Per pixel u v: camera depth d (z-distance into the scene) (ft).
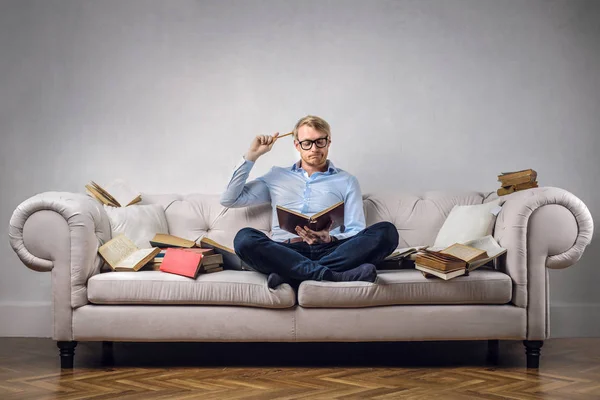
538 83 12.62
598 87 12.55
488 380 8.52
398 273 9.36
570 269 12.41
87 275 9.12
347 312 9.03
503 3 12.62
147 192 12.50
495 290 9.02
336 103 12.63
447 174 12.57
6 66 12.48
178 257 9.17
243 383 8.36
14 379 8.62
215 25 12.66
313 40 12.64
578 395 7.72
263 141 10.71
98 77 12.55
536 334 9.11
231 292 8.96
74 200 9.25
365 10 12.69
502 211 9.77
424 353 10.56
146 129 12.53
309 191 10.77
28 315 12.25
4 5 12.49
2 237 12.35
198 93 12.60
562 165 12.52
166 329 9.01
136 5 12.60
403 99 12.64
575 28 12.62
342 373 8.98
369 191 12.56
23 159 12.44
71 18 12.53
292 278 9.12
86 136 12.50
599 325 12.30
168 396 7.68
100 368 9.33
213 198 11.48
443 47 12.61
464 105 12.62
